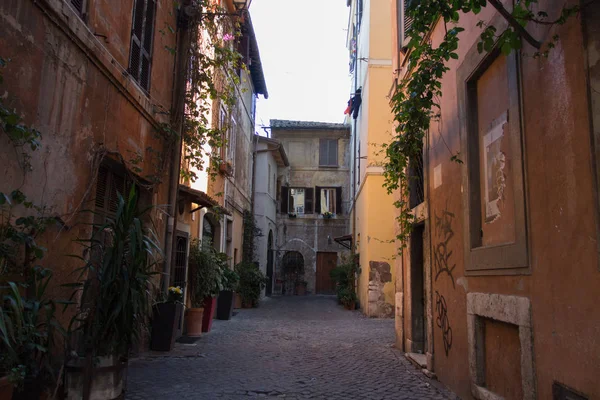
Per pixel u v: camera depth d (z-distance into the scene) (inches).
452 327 236.1
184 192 374.3
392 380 259.3
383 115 639.1
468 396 211.9
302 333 439.8
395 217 375.9
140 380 238.8
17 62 159.2
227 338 392.8
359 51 812.6
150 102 301.3
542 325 147.0
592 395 120.9
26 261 162.7
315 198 1071.0
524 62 160.6
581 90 126.5
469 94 218.2
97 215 244.4
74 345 187.6
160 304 319.6
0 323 122.4
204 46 416.2
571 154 131.4
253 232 787.4
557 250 138.7
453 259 236.4
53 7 176.7
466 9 143.9
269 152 908.6
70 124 197.9
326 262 1055.6
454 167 237.6
